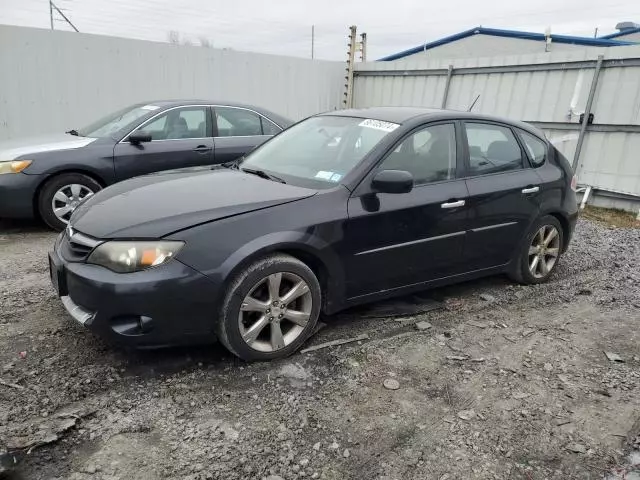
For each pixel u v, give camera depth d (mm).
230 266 3039
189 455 2465
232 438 2598
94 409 2750
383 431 2721
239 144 7082
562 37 15688
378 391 3074
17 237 5848
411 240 3850
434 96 11133
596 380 3330
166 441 2555
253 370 3215
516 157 4668
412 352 3555
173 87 10211
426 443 2648
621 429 2846
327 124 4453
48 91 9023
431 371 3328
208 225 3074
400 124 4008
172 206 3232
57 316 3775
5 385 2906
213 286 3012
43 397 2822
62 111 9219
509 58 9734
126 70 9648
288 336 3389
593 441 2738
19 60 8672
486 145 4473
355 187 3605
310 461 2477
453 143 4215
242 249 3086
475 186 4219
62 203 6047
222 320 3105
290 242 3240
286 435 2643
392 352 3537
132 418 2705
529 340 3840
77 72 9195
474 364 3445
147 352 3342
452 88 10805
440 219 3977
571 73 8906
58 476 2297
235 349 3172
